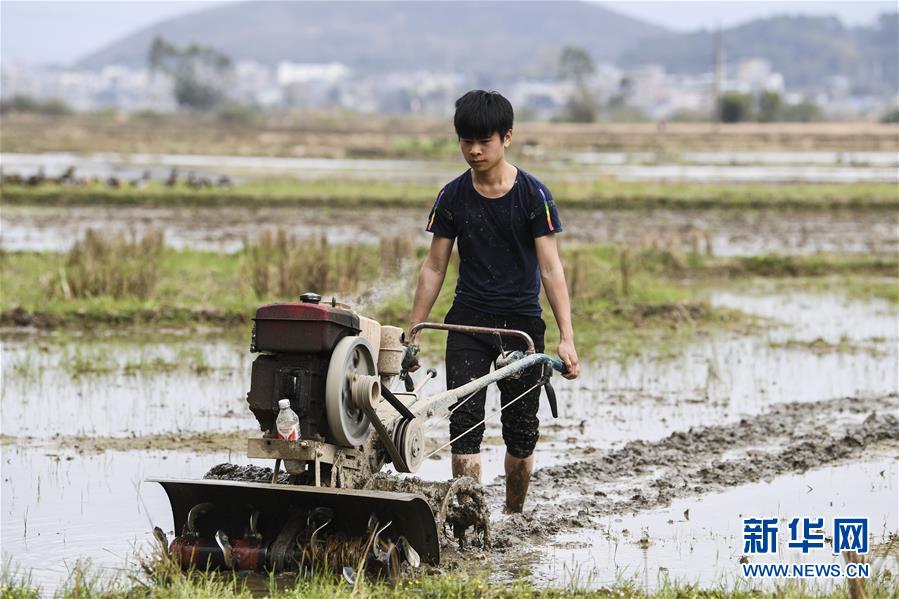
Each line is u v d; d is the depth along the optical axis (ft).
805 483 64.85
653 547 53.06
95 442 72.49
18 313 120.26
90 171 379.14
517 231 51.49
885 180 347.77
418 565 45.78
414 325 51.65
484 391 52.44
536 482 64.13
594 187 299.79
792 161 467.93
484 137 49.98
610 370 100.37
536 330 52.90
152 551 48.73
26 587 44.86
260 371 44.27
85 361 101.19
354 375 44.52
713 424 80.12
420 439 47.80
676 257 172.65
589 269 138.92
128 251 148.05
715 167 425.69
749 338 118.93
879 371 101.09
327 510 45.55
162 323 121.70
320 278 130.41
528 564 50.06
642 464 68.44
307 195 274.57
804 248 198.90
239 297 130.41
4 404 83.92
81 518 56.70
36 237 196.65
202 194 272.92
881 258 182.50
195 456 69.10
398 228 223.30
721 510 59.36
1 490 61.46
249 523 46.42
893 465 68.90
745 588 46.98
